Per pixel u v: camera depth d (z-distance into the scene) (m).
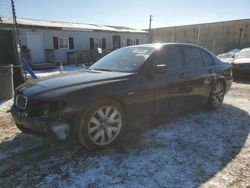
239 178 2.66
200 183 2.57
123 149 3.33
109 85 3.25
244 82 9.38
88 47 20.94
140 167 2.87
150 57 3.88
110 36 22.77
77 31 19.72
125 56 4.22
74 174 2.74
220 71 5.23
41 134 2.99
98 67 4.23
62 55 18.88
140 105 3.61
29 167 2.89
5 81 6.35
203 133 3.93
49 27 17.20
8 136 3.85
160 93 3.86
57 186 2.53
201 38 28.72
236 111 5.24
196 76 4.55
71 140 3.03
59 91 2.99
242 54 10.98
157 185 2.53
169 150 3.30
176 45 4.46
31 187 2.51
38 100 2.96
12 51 7.39
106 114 3.26
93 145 3.17
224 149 3.36
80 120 2.98
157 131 3.99
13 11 9.59
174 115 4.43
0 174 2.75
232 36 26.17
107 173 2.76
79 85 3.14
